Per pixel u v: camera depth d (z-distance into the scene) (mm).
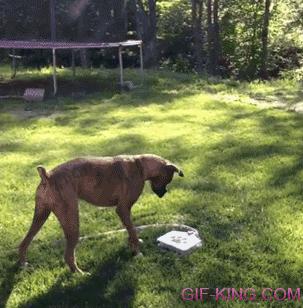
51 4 6426
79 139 4465
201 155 3928
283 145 4168
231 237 2588
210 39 9766
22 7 6449
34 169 3680
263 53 9641
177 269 2295
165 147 4156
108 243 2543
